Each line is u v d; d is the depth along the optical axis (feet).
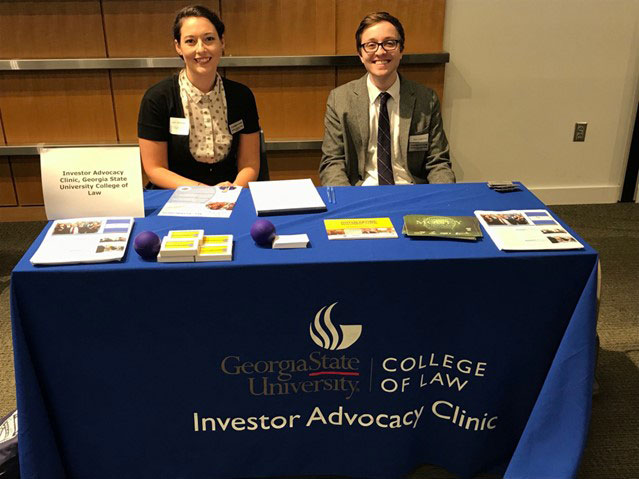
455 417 4.84
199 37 6.59
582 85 11.09
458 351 4.53
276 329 4.34
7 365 6.84
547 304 4.39
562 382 4.33
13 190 11.01
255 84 10.43
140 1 9.78
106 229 4.60
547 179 11.87
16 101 10.38
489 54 10.71
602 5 10.48
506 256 4.21
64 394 4.42
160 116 6.88
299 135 10.88
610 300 8.24
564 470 4.33
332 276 4.16
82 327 4.19
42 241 4.42
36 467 4.26
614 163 11.80
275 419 4.74
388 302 4.29
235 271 4.09
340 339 4.42
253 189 5.60
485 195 5.50
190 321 4.26
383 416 4.79
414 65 10.43
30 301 4.06
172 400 4.57
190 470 4.90
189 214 5.04
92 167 4.85
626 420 5.95
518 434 4.90
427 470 5.35
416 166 7.63
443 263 4.17
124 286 4.09
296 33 10.17
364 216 4.99
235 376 4.51
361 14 10.10
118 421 4.59
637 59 10.92
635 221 11.05
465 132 11.34
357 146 7.59
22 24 9.86
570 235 4.51
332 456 4.97
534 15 10.47
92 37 10.01
